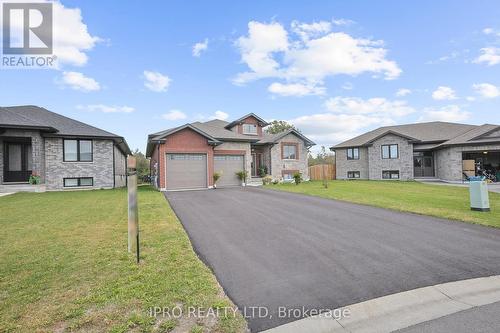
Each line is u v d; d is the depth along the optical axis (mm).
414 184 22047
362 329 3365
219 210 10695
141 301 3793
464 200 12688
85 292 4020
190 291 4102
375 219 8969
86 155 19953
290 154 25844
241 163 22391
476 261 5418
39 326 3236
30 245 6148
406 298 4078
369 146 29109
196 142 19828
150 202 12609
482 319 3527
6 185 17047
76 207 11156
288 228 7930
